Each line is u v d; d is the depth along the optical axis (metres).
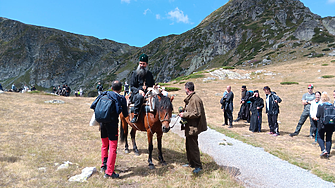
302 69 37.72
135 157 5.98
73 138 7.39
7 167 4.53
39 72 161.75
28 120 9.71
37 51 186.25
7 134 7.21
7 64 171.12
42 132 7.85
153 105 5.03
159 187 4.15
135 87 5.71
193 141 4.92
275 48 65.75
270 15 101.50
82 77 168.50
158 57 136.88
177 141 7.74
